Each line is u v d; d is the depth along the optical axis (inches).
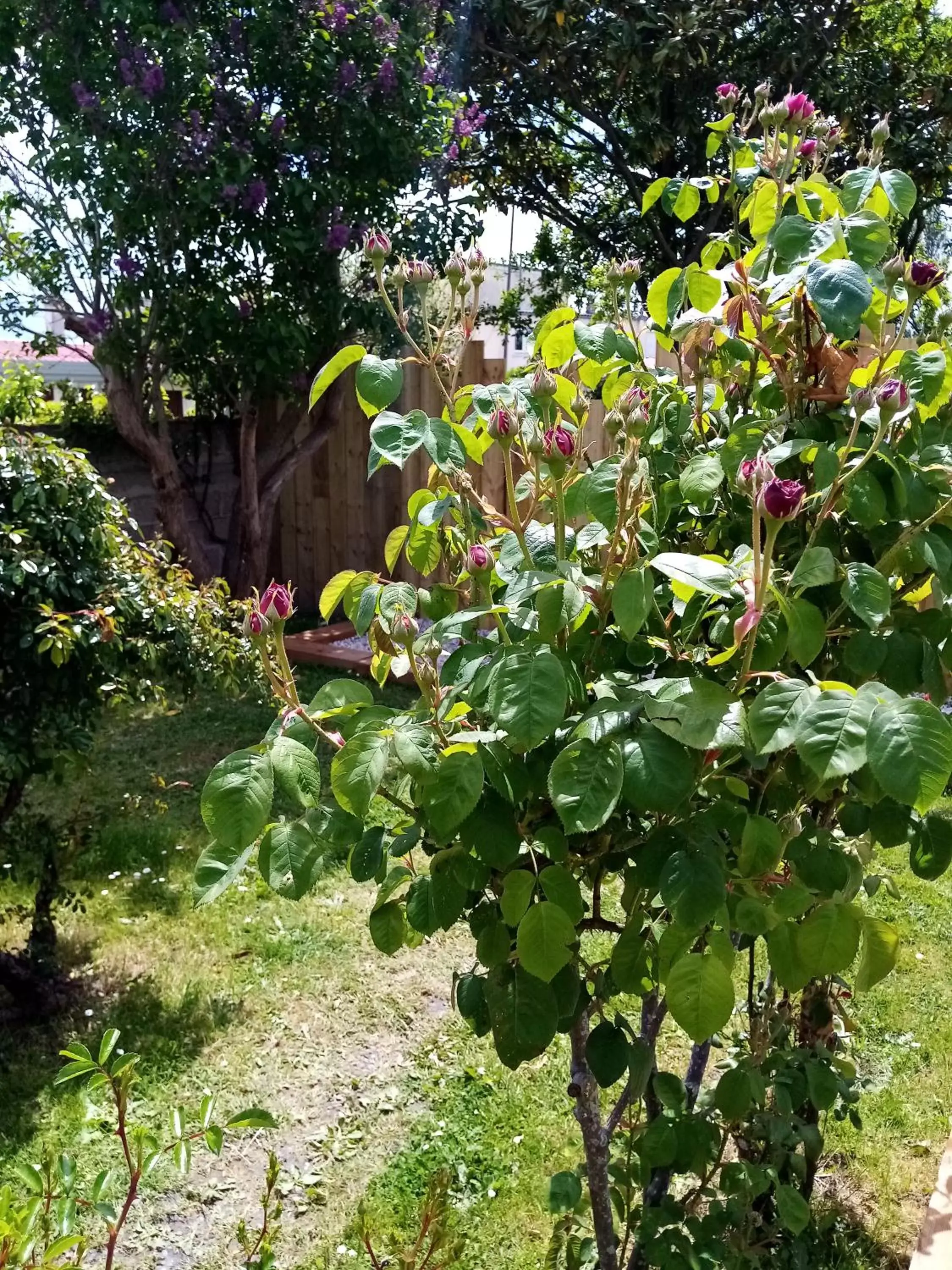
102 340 261.1
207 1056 118.9
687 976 46.7
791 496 41.9
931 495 53.7
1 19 230.4
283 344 260.2
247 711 237.9
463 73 315.9
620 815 53.1
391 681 251.8
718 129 68.1
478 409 56.6
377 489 316.2
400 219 271.6
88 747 115.6
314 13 244.7
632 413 48.5
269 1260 52.4
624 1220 75.8
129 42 235.5
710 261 65.6
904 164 314.3
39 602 109.3
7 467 111.7
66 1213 45.4
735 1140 82.5
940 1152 105.8
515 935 54.9
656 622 57.4
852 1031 86.0
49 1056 117.8
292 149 248.8
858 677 56.9
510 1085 115.2
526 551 50.5
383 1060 119.6
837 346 58.2
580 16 296.8
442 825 43.4
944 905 153.9
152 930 143.8
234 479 331.9
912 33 343.6
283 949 140.0
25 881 128.2
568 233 400.8
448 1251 66.6
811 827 56.1
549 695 42.6
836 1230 94.6
